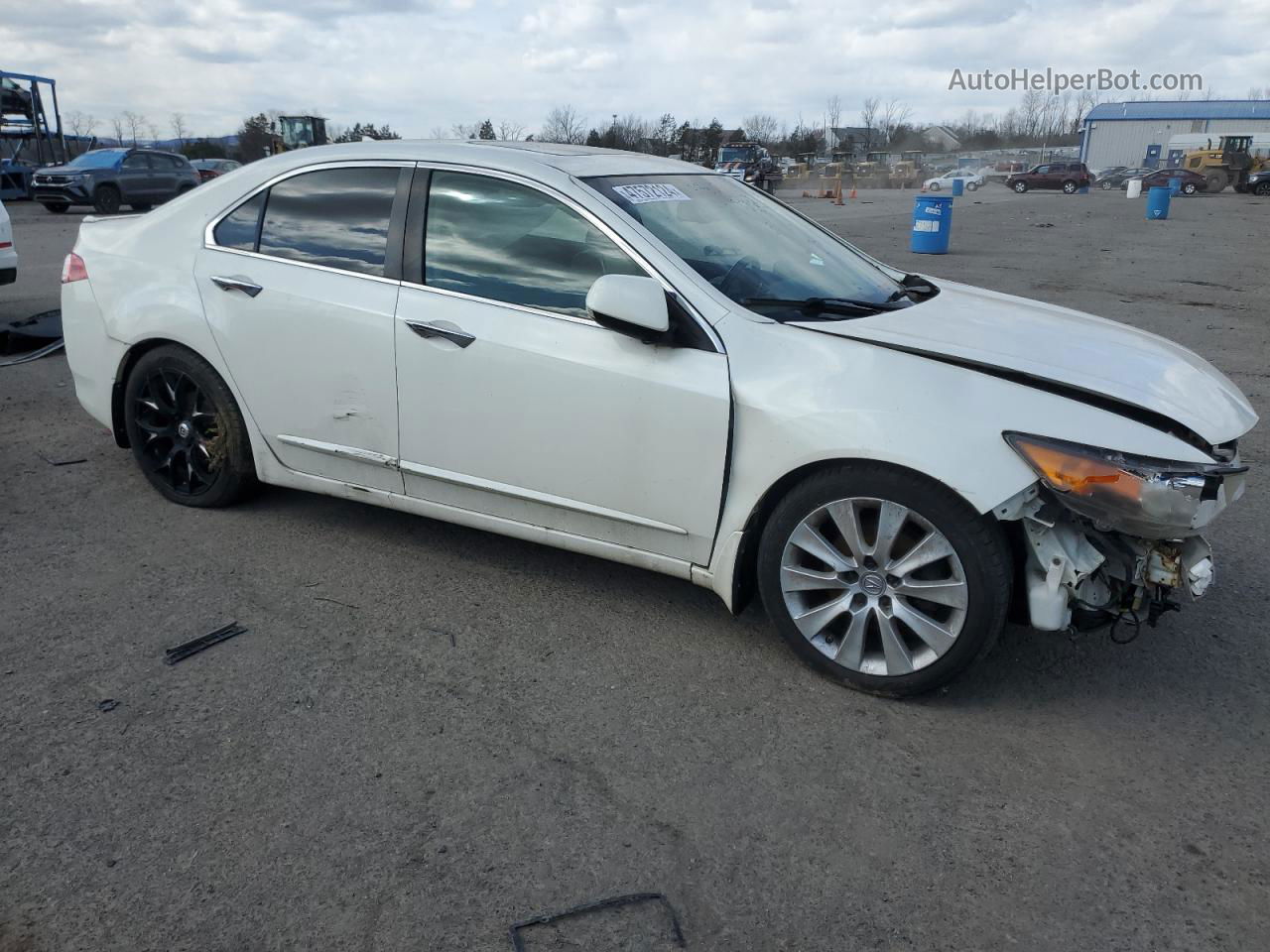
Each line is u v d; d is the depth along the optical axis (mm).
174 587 3898
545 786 2783
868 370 3109
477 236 3682
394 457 3896
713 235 3734
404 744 2959
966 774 2881
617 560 3602
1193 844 2607
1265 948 2275
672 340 3283
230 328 4152
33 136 26094
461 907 2352
